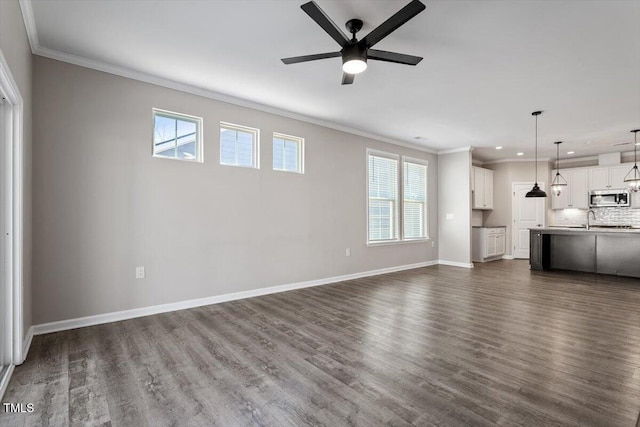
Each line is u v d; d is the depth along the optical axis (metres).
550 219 8.23
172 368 2.28
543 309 3.70
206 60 3.20
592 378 2.12
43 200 2.95
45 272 2.95
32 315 2.88
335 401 1.88
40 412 1.78
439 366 2.30
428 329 3.05
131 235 3.41
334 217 5.33
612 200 7.35
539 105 4.40
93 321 3.19
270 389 2.01
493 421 1.69
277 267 4.58
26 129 2.59
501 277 5.69
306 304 3.94
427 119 5.05
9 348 2.28
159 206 3.59
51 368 2.28
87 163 3.18
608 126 5.38
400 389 2.01
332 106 4.50
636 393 1.95
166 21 2.55
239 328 3.09
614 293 4.47
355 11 2.42
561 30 2.62
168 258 3.64
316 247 5.06
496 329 3.04
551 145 6.84
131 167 3.42
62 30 2.68
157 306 3.56
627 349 2.57
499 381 2.09
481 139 6.34
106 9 2.40
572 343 2.70
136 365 2.33
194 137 3.94
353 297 4.29
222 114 4.09
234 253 4.16
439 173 7.39
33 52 2.90
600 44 2.83
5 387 2.00
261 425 1.67
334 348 2.62
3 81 1.91
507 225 8.34
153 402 1.88
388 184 6.32
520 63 3.20
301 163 4.93
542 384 2.05
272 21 2.55
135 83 3.46
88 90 3.19
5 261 2.28
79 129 3.14
